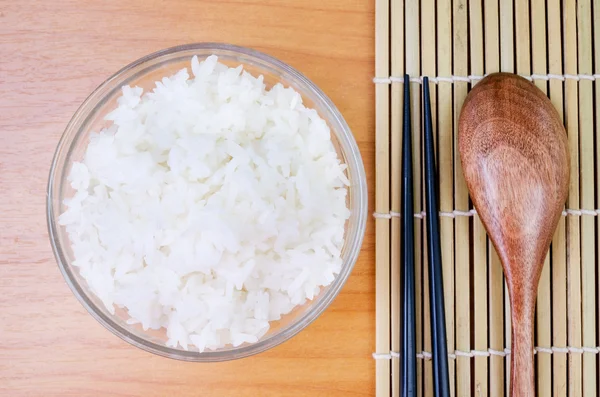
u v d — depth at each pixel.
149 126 0.44
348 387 0.48
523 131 0.46
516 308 0.46
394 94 0.48
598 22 0.49
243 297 0.44
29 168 0.48
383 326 0.48
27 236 0.48
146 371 0.48
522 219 0.46
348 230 0.46
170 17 0.49
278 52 0.49
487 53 0.48
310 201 0.44
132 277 0.43
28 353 0.48
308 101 0.47
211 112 0.44
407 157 0.47
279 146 0.44
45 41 0.48
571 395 0.48
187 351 0.44
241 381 0.48
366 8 0.49
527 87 0.47
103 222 0.43
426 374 0.48
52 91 0.48
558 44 0.49
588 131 0.49
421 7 0.48
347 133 0.46
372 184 0.49
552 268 0.48
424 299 0.48
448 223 0.48
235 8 0.49
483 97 0.47
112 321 0.44
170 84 0.45
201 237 0.43
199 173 0.43
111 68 0.48
